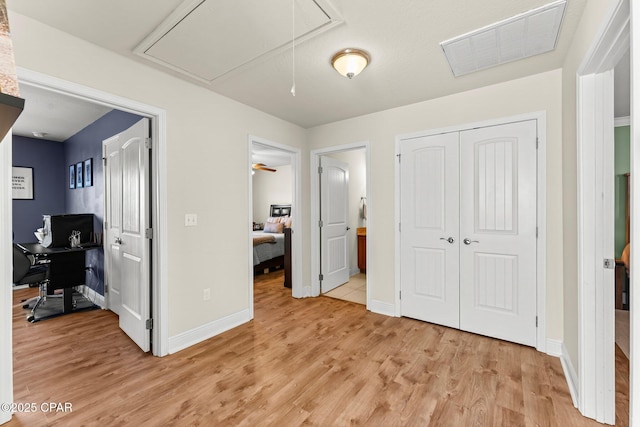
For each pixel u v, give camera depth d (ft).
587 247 5.35
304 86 8.52
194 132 8.33
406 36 6.12
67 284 10.93
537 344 7.80
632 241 2.91
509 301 8.25
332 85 8.45
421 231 9.75
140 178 8.00
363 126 11.05
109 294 11.24
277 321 9.92
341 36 6.12
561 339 7.47
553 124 7.57
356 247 17.49
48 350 7.89
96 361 7.30
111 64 6.64
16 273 8.76
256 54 6.80
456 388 6.15
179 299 7.97
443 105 9.27
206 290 8.64
